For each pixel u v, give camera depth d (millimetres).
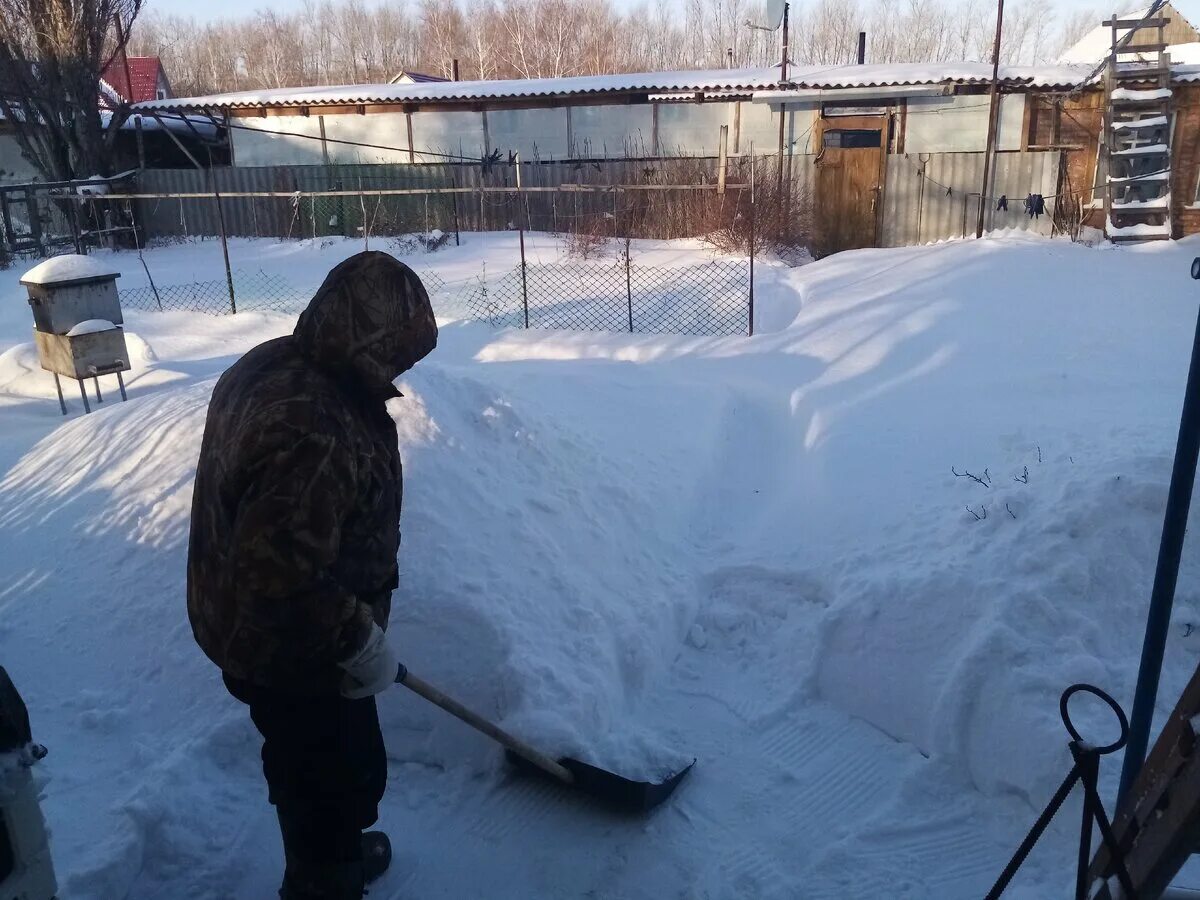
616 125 17625
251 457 1973
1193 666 3119
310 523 1965
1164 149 13805
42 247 17531
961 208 15391
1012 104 15242
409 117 18719
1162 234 13727
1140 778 1663
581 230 15344
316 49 58625
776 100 15859
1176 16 25766
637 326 9805
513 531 3834
